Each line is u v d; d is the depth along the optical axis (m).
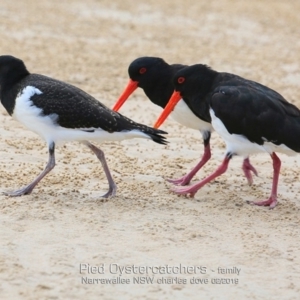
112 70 22.88
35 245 10.76
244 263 10.68
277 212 12.82
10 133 16.47
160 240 11.23
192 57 25.09
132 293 9.70
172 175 14.57
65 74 21.86
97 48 25.38
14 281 9.72
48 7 30.73
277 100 13.17
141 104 19.81
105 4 32.28
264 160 16.00
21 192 12.66
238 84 13.48
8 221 11.50
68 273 10.03
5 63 13.03
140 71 15.46
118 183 13.75
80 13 30.34
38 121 12.59
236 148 13.15
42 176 12.76
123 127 12.64
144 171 14.65
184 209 12.64
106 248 10.82
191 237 11.43
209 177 13.31
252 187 14.20
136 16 30.72
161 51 25.66
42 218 11.70
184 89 14.01
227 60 25.09
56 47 24.91
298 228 12.10
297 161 16.03
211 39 28.06
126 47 25.88
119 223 11.76
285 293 9.94
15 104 12.80
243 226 12.05
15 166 14.30
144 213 12.28
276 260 10.84
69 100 12.55
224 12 32.72
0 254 10.42
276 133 12.80
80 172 14.24
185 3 33.97
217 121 13.12
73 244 10.87
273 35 29.39
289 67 24.86
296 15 33.22
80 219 11.77
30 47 24.48
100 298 9.51
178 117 14.70
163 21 30.30
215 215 12.45
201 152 16.27
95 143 16.09
